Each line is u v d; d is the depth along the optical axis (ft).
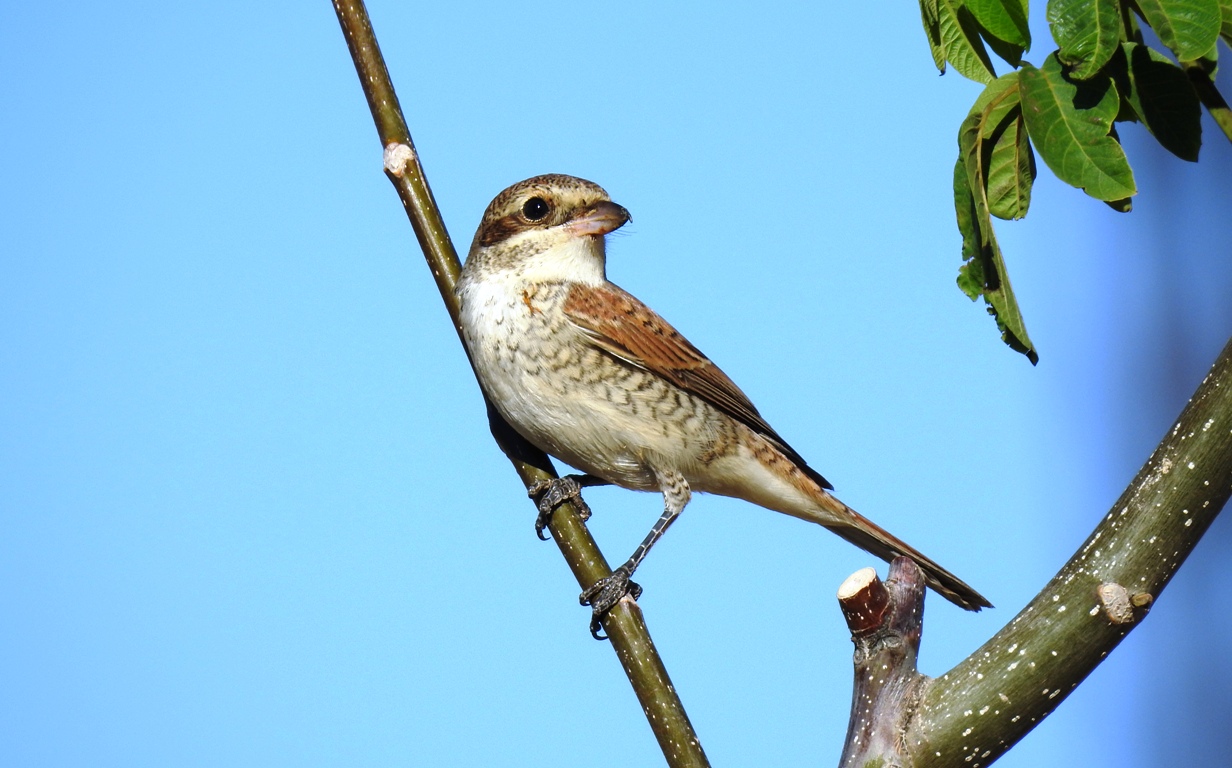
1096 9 17.21
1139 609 16.34
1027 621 16.96
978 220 18.58
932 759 16.80
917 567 18.25
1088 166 17.15
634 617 24.62
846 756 17.10
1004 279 18.53
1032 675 16.61
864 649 17.60
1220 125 19.13
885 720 17.08
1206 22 17.20
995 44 18.86
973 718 16.76
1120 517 16.71
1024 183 19.01
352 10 27.91
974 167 18.56
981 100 18.62
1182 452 16.47
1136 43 18.43
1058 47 17.34
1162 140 18.67
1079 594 16.58
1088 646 16.49
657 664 23.98
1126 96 18.44
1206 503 16.28
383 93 28.09
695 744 22.98
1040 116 17.47
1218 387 16.53
